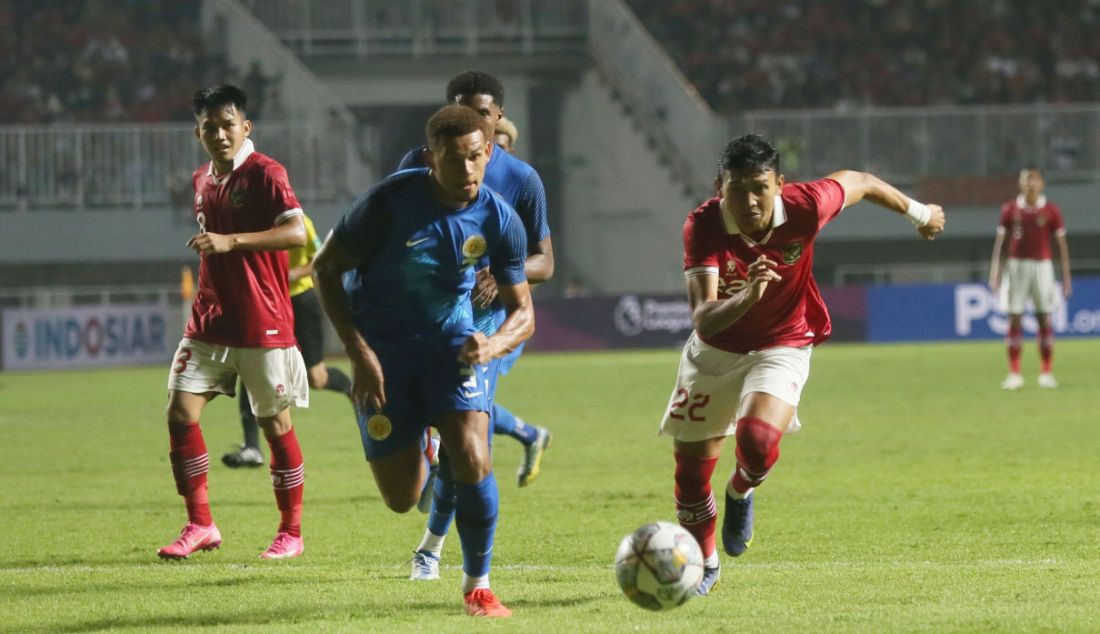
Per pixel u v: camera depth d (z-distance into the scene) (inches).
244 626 423.5
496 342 431.8
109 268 2667.3
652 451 979.3
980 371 1717.5
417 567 516.4
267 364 590.6
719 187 474.3
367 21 2915.8
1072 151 2731.3
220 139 586.9
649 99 2886.3
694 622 417.1
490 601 437.1
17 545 620.4
